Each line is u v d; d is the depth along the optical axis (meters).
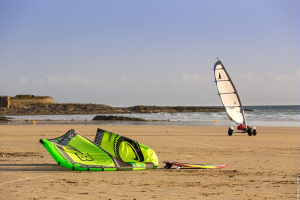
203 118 70.50
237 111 26.12
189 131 29.41
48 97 182.12
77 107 148.62
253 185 7.40
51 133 26.17
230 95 26.19
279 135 24.73
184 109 165.12
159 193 6.56
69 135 9.91
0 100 149.75
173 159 11.96
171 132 28.16
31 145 16.53
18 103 167.12
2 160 11.22
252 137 23.02
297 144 18.12
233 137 22.92
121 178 8.20
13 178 8.09
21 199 6.05
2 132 27.30
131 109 157.88
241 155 13.13
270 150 15.05
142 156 10.16
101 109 147.50
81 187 7.08
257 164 10.81
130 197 6.22
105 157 9.59
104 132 10.73
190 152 14.12
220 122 50.19
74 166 8.98
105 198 6.14
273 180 8.03
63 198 6.12
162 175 8.70
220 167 10.11
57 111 141.00
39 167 9.80
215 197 6.26
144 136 23.89
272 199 6.12
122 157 10.20
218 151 14.57
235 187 7.18
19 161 11.00
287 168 9.99
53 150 9.12
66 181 7.73
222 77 26.19
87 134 25.42
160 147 16.38
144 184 7.46
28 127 35.62
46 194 6.43
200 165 10.15
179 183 7.60
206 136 23.88
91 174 8.70
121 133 27.08
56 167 9.80
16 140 19.56
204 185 7.38
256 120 55.12
